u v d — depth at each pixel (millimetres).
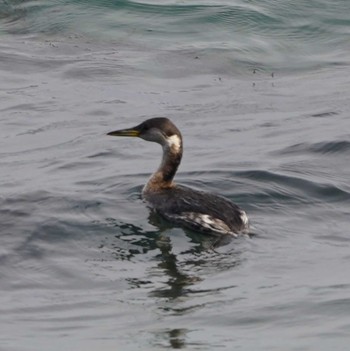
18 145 23891
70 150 23203
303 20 33219
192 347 13586
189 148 23062
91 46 31141
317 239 17266
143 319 14484
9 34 31781
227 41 31781
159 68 29906
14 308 14883
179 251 16656
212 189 19469
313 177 20156
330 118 25672
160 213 17938
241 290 15352
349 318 14438
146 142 23500
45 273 16016
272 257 16484
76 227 17484
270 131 24531
